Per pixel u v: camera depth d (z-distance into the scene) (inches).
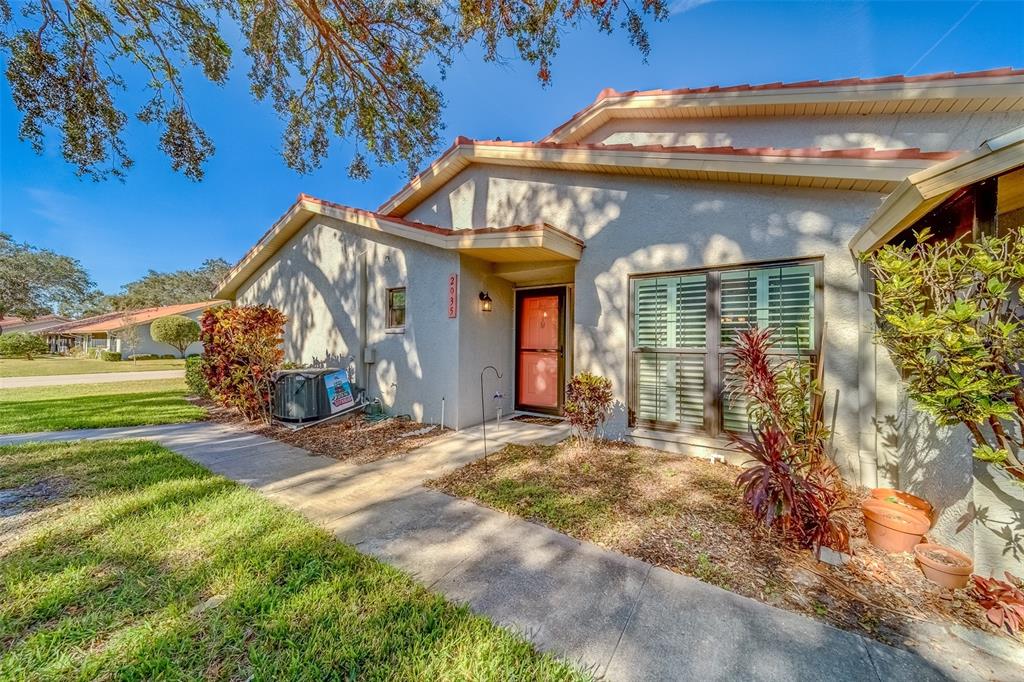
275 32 247.9
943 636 87.9
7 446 232.2
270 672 76.4
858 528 135.8
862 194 177.6
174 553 118.0
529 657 80.5
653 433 225.6
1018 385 89.7
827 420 181.5
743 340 149.6
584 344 251.6
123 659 79.9
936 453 128.0
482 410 292.4
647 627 90.2
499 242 237.1
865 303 173.9
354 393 331.0
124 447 231.5
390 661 79.0
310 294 387.9
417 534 133.2
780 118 289.1
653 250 227.6
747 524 136.7
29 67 220.2
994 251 93.8
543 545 125.8
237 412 348.8
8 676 75.7
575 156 238.4
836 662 81.0
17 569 109.5
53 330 1662.2
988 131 245.8
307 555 117.0
